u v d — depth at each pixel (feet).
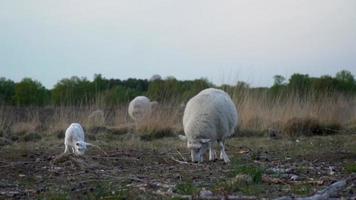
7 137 57.21
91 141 52.75
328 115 60.75
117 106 79.15
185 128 38.40
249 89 65.46
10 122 65.31
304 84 83.61
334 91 73.77
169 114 62.59
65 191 25.23
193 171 31.45
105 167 33.91
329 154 38.83
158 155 40.50
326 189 23.25
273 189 24.81
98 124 62.80
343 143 48.16
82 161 34.35
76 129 39.88
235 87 65.05
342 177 28.25
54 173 31.19
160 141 52.65
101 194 23.76
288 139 53.36
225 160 36.94
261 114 60.49
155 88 86.43
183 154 41.63
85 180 28.60
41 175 30.63
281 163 34.96
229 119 38.01
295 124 57.36
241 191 24.43
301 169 31.37
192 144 37.14
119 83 110.52
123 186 26.27
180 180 28.04
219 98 37.86
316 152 40.78
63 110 66.44
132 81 116.16
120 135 58.44
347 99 71.10
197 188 24.91
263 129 57.72
